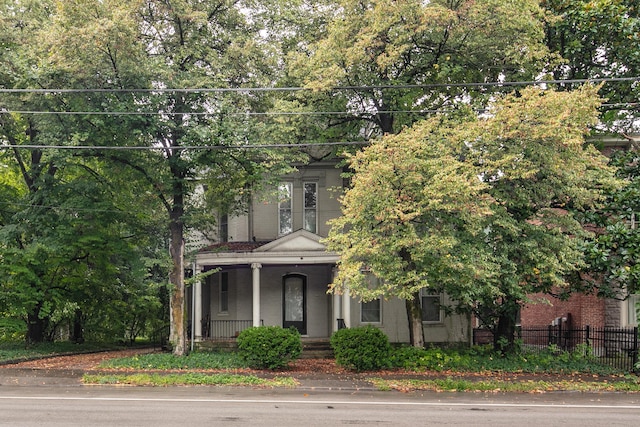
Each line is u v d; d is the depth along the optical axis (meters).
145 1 18.39
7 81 20.22
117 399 13.55
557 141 14.97
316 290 25.72
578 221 18.14
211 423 10.55
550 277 16.09
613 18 17.67
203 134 17.70
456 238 15.33
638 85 18.61
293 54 19.16
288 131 18.81
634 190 17.31
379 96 18.97
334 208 25.42
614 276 17.33
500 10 16.14
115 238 23.00
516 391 15.56
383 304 24.19
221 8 20.08
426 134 15.32
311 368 19.05
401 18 16.94
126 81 17.89
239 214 22.70
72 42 16.53
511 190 16.52
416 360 18.39
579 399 14.55
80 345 27.69
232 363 19.03
